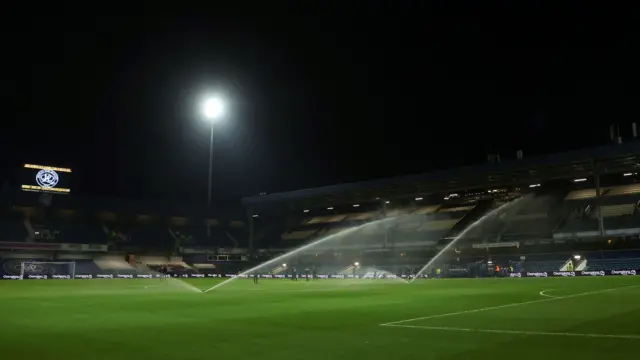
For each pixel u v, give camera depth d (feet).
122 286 148.56
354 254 279.49
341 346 36.01
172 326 49.24
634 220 210.18
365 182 267.18
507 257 231.09
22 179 241.76
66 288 134.72
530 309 63.87
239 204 315.37
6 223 239.91
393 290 118.73
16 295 102.83
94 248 246.27
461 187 256.32
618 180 239.30
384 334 41.75
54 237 247.50
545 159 215.31
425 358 31.07
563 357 30.76
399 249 263.49
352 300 85.10
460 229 255.29
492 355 31.68
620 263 198.49
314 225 317.22
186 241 286.87
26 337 42.37
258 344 37.47
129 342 39.01
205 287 143.13
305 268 283.79
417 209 292.81
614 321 49.60
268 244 312.91
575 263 209.87
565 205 237.86
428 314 58.80
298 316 58.29
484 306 69.56
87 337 42.01
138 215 275.80
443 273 222.07
